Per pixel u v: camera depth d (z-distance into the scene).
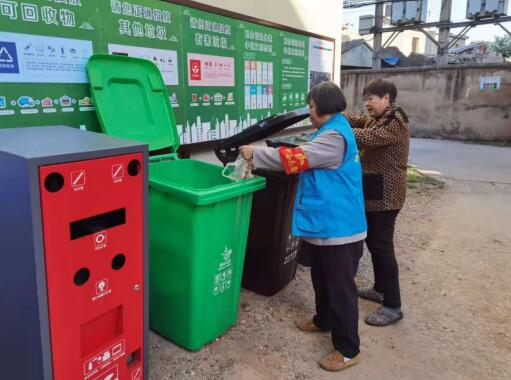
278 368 2.45
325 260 2.36
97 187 1.60
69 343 1.64
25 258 1.49
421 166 9.30
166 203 2.30
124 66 2.70
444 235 4.90
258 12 4.18
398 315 2.98
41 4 2.36
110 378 1.85
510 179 8.02
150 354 2.50
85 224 1.71
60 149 1.55
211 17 3.56
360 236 2.36
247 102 4.16
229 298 2.68
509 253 4.37
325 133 2.26
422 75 14.27
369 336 2.82
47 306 1.54
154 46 3.07
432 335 2.87
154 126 2.79
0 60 2.21
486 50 27.88
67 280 1.58
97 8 2.65
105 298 1.74
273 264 3.15
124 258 1.78
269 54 4.39
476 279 3.75
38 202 1.43
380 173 2.73
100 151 1.58
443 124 14.21
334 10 5.64
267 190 2.99
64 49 2.49
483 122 13.60
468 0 17.34
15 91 2.30
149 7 2.99
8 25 2.23
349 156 2.29
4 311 1.67
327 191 2.26
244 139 2.76
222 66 3.76
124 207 1.72
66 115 2.55
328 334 2.80
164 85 2.89
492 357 2.65
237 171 2.50
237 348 2.60
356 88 15.67
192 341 2.50
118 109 2.60
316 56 5.32
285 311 3.05
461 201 6.46
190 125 3.50
